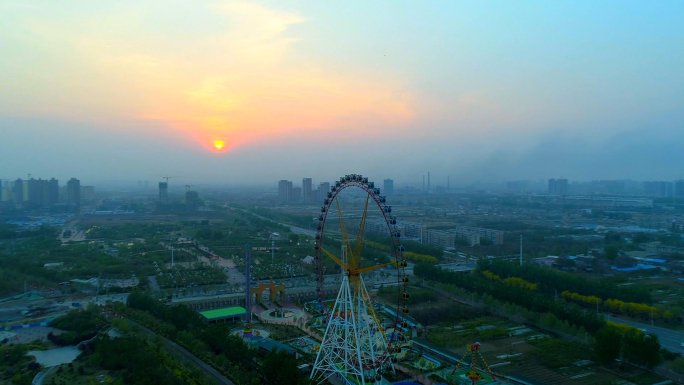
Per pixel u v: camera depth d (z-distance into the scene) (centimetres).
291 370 19212
